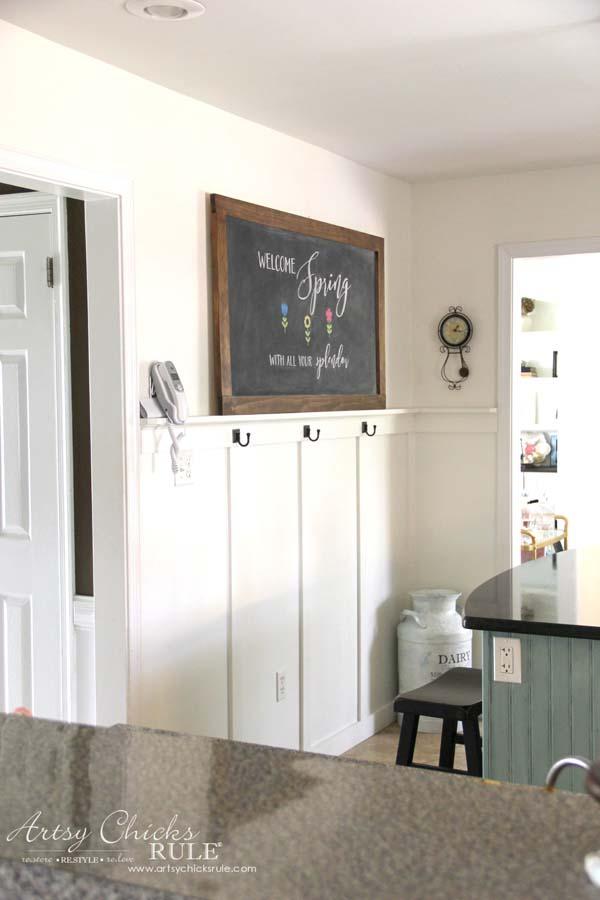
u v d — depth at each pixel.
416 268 5.05
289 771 1.26
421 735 4.71
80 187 2.95
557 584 3.12
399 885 0.97
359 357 4.53
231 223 3.60
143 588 3.23
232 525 3.67
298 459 4.10
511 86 3.36
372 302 4.64
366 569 4.65
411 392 5.08
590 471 7.38
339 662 4.45
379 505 4.76
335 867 1.00
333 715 4.40
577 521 7.44
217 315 3.54
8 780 1.24
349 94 3.42
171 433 3.30
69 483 3.45
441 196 4.97
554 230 4.73
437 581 5.07
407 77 3.24
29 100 2.75
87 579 3.49
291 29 2.77
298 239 4.03
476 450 4.95
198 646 3.51
